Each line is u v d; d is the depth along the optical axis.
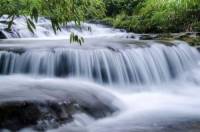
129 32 15.68
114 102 6.66
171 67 9.55
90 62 8.47
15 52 8.28
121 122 5.91
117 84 8.54
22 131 5.17
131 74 8.79
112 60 8.62
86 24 15.73
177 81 9.35
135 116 6.30
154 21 15.07
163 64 9.42
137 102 7.38
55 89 6.40
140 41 10.56
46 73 8.29
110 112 6.25
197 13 14.56
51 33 13.84
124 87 8.53
